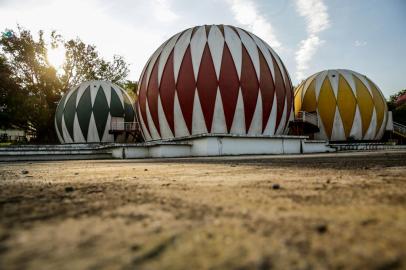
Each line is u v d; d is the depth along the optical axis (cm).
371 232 148
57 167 948
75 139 3294
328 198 246
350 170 531
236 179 420
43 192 320
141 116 2575
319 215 186
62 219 184
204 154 1945
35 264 110
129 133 3338
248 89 2212
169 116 2292
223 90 2170
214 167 723
